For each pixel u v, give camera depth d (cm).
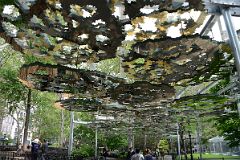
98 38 686
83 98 1348
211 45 766
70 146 2223
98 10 550
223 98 1219
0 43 1933
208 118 2053
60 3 535
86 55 804
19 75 1011
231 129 1564
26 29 679
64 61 854
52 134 5603
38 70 938
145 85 1075
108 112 1753
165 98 1270
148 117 1923
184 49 777
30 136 5800
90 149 2673
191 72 952
